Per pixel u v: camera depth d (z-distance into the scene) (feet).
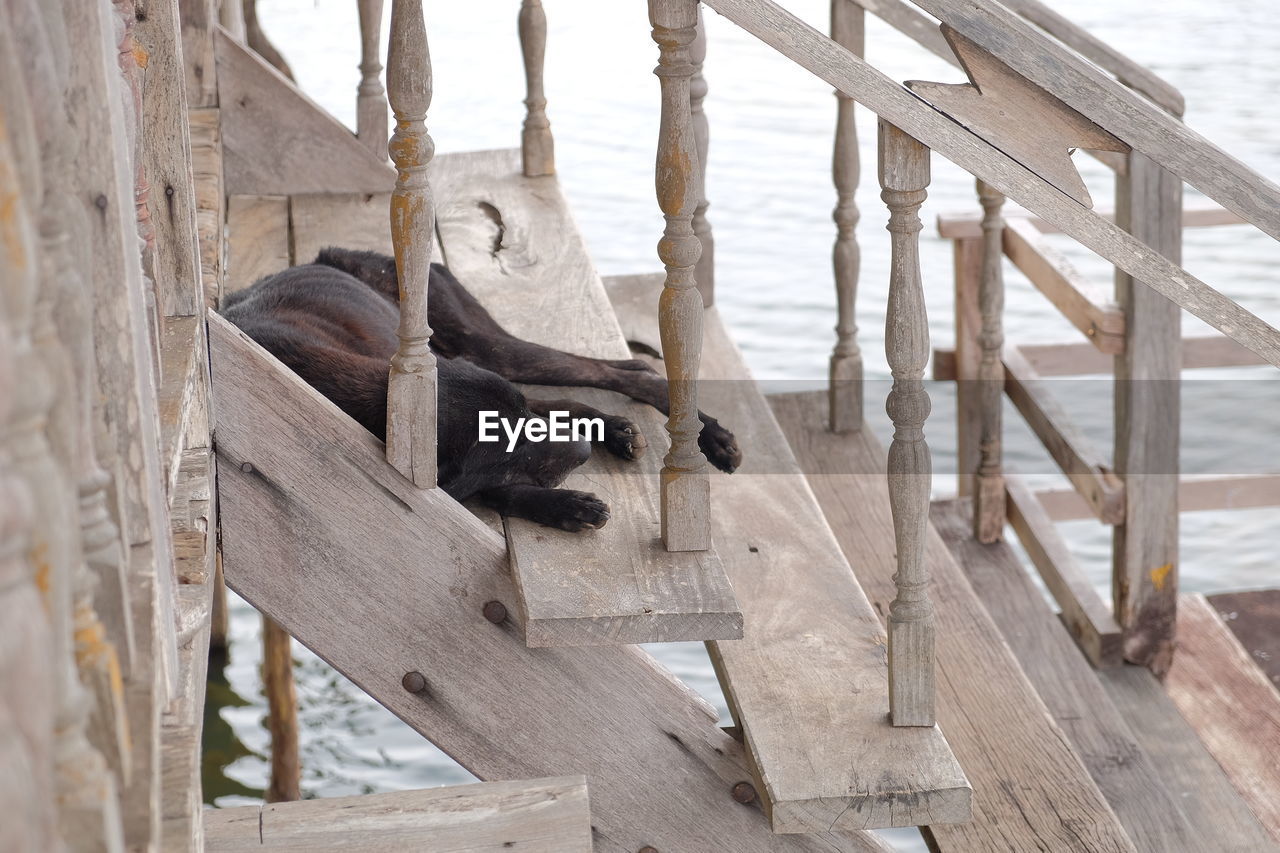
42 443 3.32
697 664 20.21
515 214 13.99
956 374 16.67
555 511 8.29
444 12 47.19
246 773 18.72
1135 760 12.17
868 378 25.00
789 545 9.66
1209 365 17.35
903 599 7.69
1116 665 13.94
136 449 5.08
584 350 11.32
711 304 13.74
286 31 43.91
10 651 2.90
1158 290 7.14
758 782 7.75
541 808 6.88
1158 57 41.75
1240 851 11.23
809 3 43.93
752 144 36.96
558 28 46.44
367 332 10.30
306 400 7.69
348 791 18.15
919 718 7.81
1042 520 15.38
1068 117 7.03
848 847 8.34
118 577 4.38
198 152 12.30
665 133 7.08
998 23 6.89
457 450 8.57
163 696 5.33
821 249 31.07
